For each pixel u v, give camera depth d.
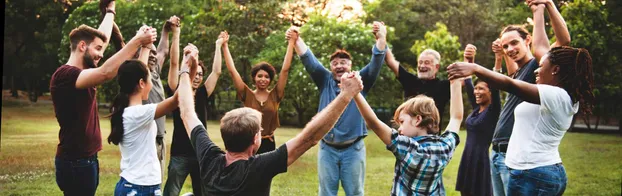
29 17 23.16
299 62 15.84
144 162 2.76
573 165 7.82
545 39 2.99
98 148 3.25
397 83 16.38
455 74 2.25
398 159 2.47
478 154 3.90
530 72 3.32
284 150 2.00
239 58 17.27
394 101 16.52
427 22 20.30
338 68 3.99
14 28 23.09
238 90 4.30
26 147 8.84
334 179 3.93
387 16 21.73
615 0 14.89
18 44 23.95
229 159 2.07
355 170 3.90
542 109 2.43
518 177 2.58
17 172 6.43
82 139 3.11
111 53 17.81
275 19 17.70
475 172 3.89
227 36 4.30
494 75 2.29
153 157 2.82
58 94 2.99
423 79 4.12
